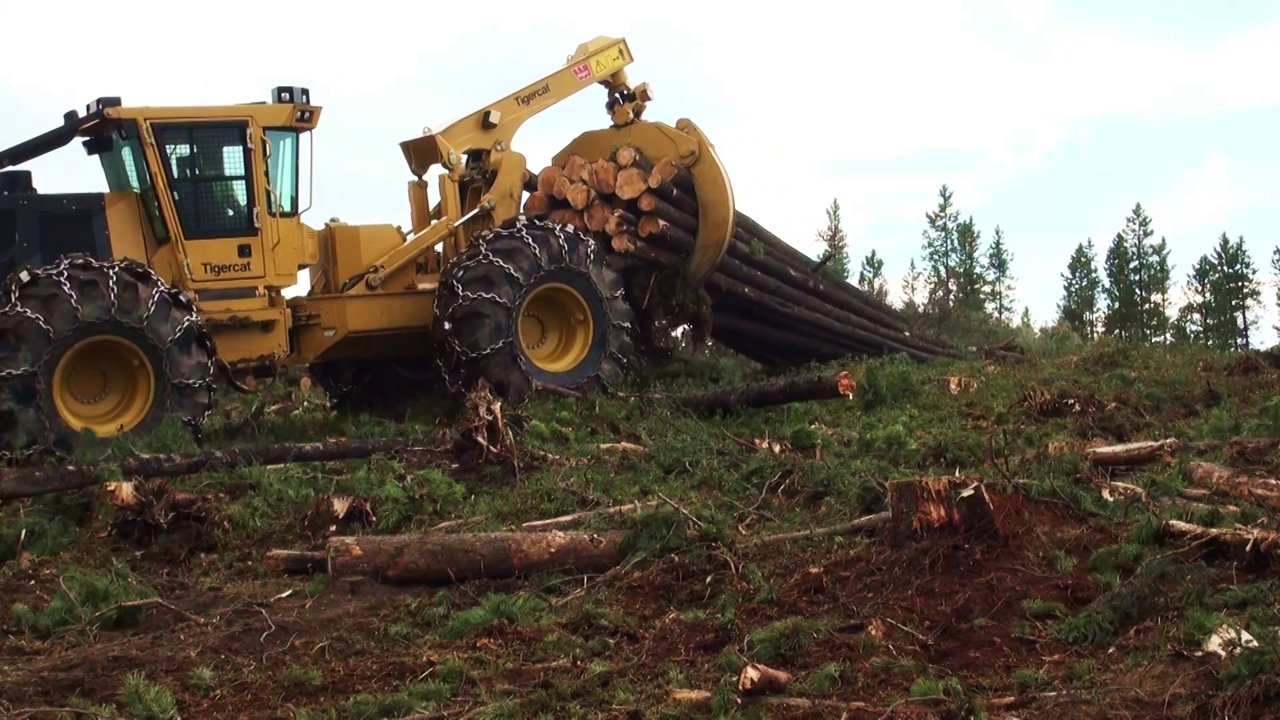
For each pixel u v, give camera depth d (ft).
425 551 23.93
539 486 28.60
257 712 19.54
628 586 23.47
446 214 42.06
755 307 46.60
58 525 26.55
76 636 22.25
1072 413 34.60
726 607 22.15
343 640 21.85
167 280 36.88
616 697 19.42
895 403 37.29
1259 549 21.67
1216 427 31.73
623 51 46.26
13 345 30.96
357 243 40.06
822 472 28.55
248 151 37.24
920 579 22.16
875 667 19.81
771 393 35.73
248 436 36.63
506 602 22.50
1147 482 27.04
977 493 22.89
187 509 26.37
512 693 19.72
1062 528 23.53
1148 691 18.16
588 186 43.60
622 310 40.57
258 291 37.65
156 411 32.89
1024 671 19.08
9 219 35.55
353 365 43.11
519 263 38.55
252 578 24.91
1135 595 20.51
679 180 43.78
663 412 35.58
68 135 37.04
